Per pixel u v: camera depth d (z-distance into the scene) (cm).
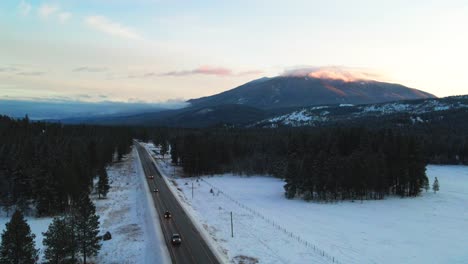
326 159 10312
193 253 5347
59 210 8206
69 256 5056
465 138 19188
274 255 5369
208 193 10869
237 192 11094
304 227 6962
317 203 9450
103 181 9831
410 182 10488
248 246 5788
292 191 10081
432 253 5494
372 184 9925
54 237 4631
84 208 5100
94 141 14412
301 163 10756
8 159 9144
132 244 5959
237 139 17312
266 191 11306
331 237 6291
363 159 10156
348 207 8906
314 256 5331
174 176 14350
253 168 14762
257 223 7269
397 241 6078
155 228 6662
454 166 17425
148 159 18925
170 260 5066
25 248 4184
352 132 13050
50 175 8219
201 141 15488
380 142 11838
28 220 7612
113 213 8150
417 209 8638
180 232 6438
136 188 11338
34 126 17800
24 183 8344
